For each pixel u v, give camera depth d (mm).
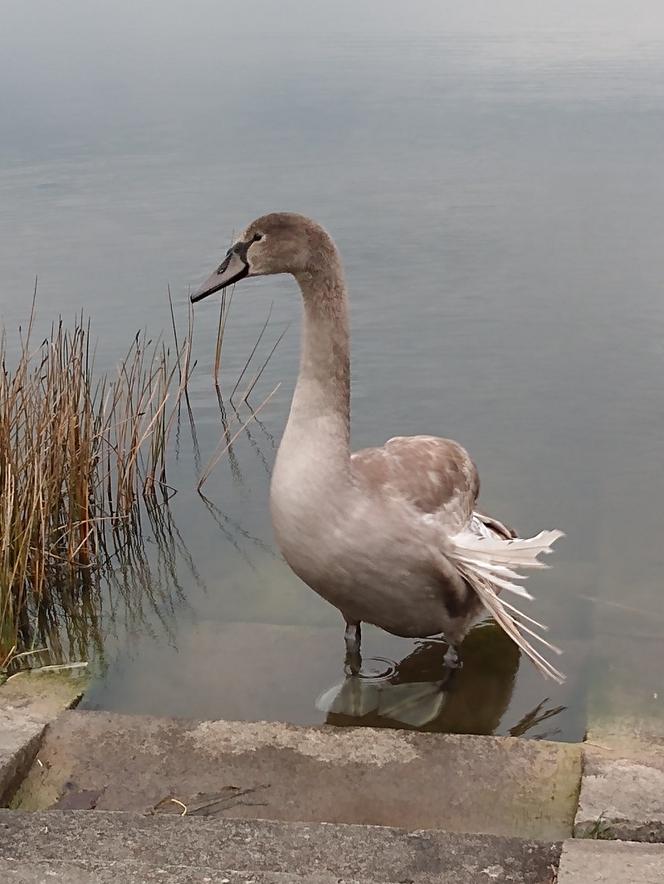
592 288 5051
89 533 3645
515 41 13086
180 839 2486
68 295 4953
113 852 2465
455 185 6641
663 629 3287
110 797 2703
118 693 3129
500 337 4598
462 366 4434
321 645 3307
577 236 5719
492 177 6805
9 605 3252
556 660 3217
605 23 14867
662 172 6848
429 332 4648
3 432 3443
